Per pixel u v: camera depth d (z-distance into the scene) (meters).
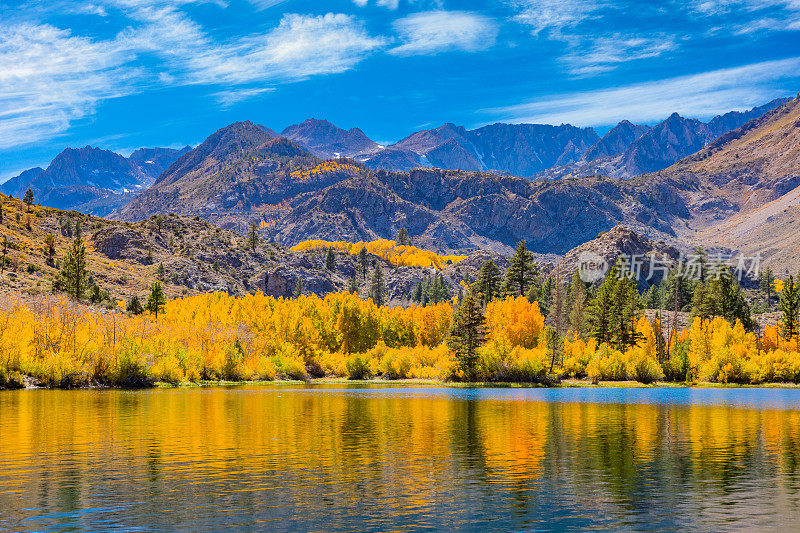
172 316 139.62
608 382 120.31
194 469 32.12
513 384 112.38
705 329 137.50
